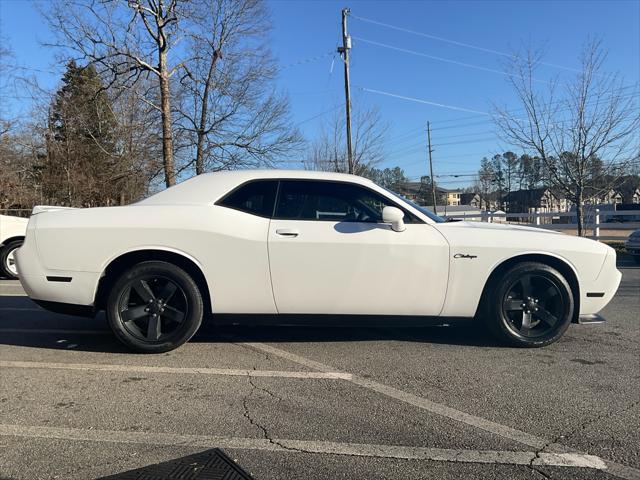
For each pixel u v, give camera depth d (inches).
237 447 114.2
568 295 183.3
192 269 179.6
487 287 184.2
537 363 171.6
